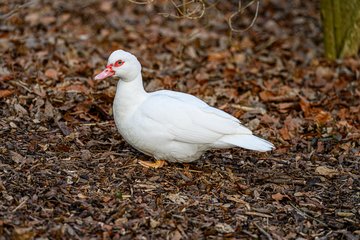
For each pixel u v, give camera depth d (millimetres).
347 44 12000
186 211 6223
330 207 6570
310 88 10531
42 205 6074
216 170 7191
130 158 7219
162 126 6629
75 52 11250
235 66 11406
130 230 5809
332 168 7473
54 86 9352
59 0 14398
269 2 15789
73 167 6871
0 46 10992
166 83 10000
